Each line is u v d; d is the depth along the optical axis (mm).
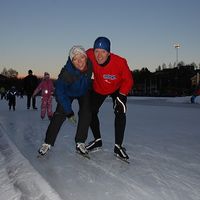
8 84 91750
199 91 21047
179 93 52344
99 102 4945
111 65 4551
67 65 4500
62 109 4676
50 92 10102
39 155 4656
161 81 81062
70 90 4605
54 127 4672
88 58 4523
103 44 4410
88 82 4613
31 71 15125
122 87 4605
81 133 4660
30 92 15148
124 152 4453
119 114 4562
